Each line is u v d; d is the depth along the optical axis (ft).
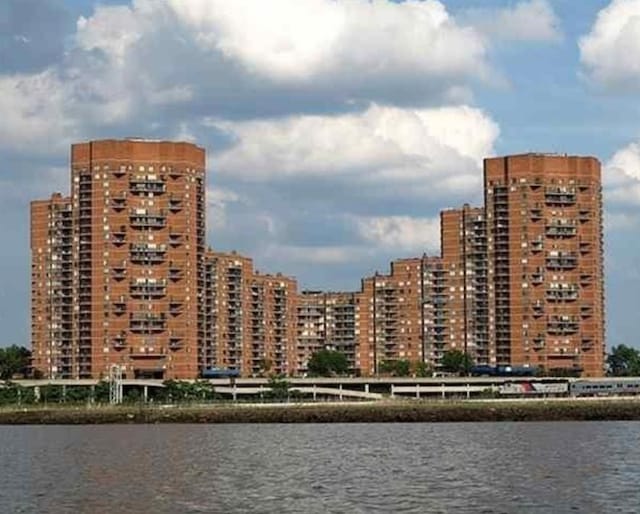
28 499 445.37
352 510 398.42
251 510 403.54
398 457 643.04
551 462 588.50
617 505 400.88
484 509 395.75
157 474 547.08
